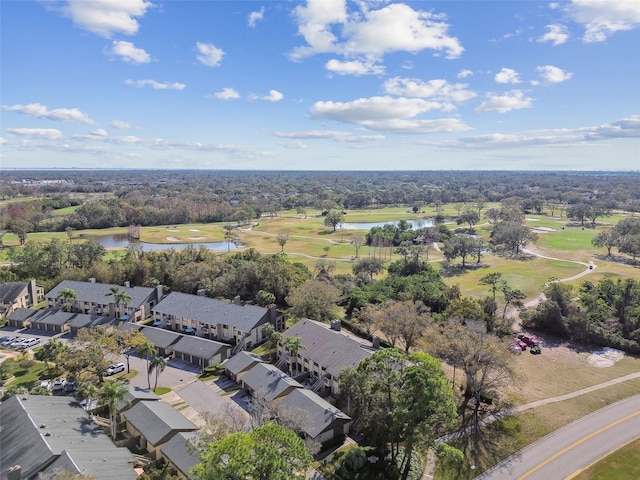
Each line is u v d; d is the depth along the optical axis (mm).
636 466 47938
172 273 116938
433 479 47031
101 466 43250
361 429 55000
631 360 75875
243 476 31516
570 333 85125
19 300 107000
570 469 47781
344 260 159875
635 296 90000
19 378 72875
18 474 40875
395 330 71500
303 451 35406
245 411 60250
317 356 67000
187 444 47062
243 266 109500
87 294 103375
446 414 43031
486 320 79375
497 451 51312
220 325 86562
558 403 61469
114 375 73000
